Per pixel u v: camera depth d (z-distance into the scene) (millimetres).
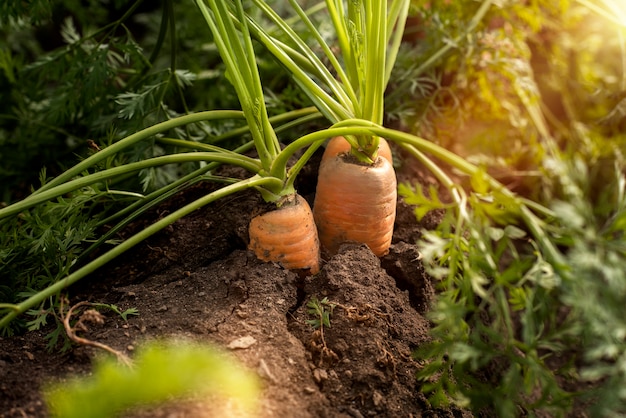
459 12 629
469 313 541
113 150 476
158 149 588
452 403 463
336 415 425
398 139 440
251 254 490
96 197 500
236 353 433
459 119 612
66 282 441
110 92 607
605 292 411
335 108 496
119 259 537
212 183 575
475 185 423
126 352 434
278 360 436
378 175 493
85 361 435
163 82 569
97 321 435
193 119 497
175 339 440
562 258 421
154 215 562
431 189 444
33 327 453
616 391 404
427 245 438
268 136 482
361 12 505
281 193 487
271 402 413
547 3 628
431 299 511
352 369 446
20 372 435
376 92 484
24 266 506
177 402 397
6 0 579
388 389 445
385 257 515
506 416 423
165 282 500
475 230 435
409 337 473
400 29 533
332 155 513
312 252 493
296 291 481
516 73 615
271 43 495
